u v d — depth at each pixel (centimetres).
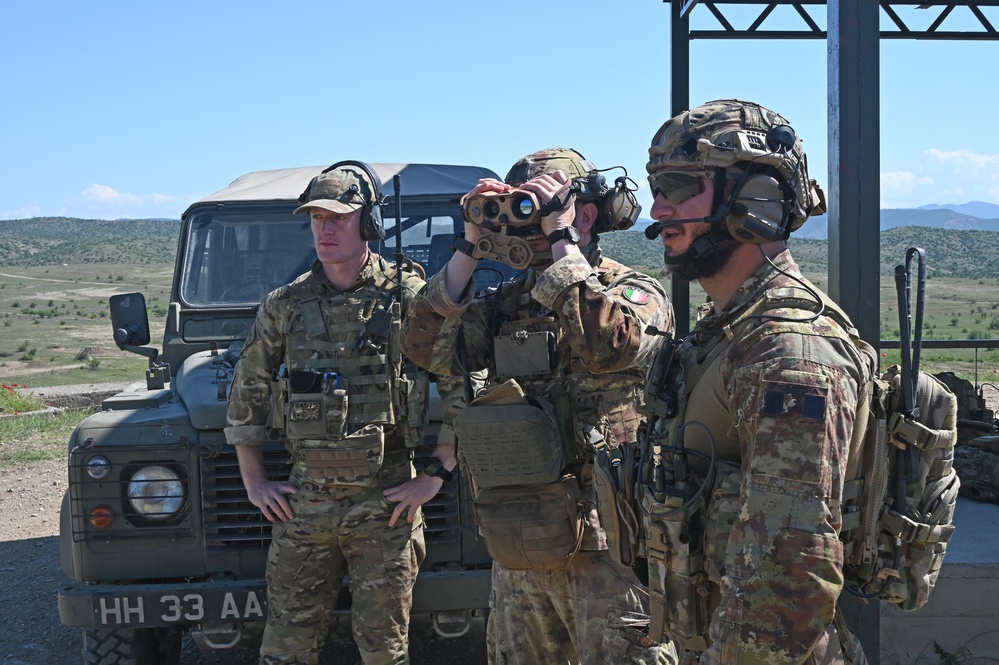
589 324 233
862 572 176
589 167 265
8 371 2975
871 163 325
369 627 305
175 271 443
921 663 356
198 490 336
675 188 175
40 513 734
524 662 267
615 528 195
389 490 305
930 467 176
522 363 259
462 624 332
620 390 255
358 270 316
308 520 304
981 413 555
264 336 317
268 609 314
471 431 244
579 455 252
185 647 464
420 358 275
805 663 163
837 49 325
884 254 14500
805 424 150
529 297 268
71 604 326
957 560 357
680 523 171
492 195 243
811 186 184
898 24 631
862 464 170
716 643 152
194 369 382
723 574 155
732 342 166
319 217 309
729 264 176
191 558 337
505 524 245
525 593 262
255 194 451
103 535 334
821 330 158
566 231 243
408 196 448
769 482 150
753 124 174
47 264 14925
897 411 174
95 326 5794
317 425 301
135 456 334
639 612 244
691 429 173
